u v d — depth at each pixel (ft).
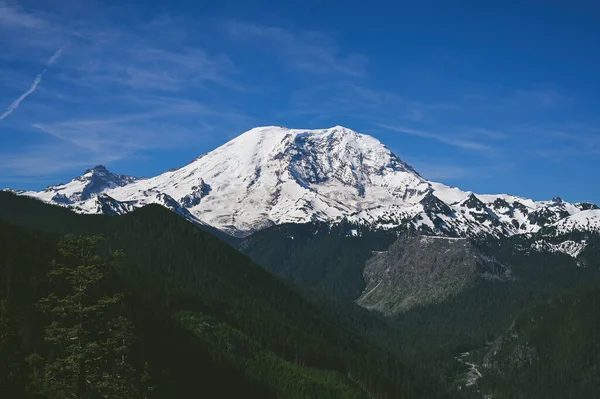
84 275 269.85
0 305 396.78
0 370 364.79
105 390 271.08
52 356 380.37
